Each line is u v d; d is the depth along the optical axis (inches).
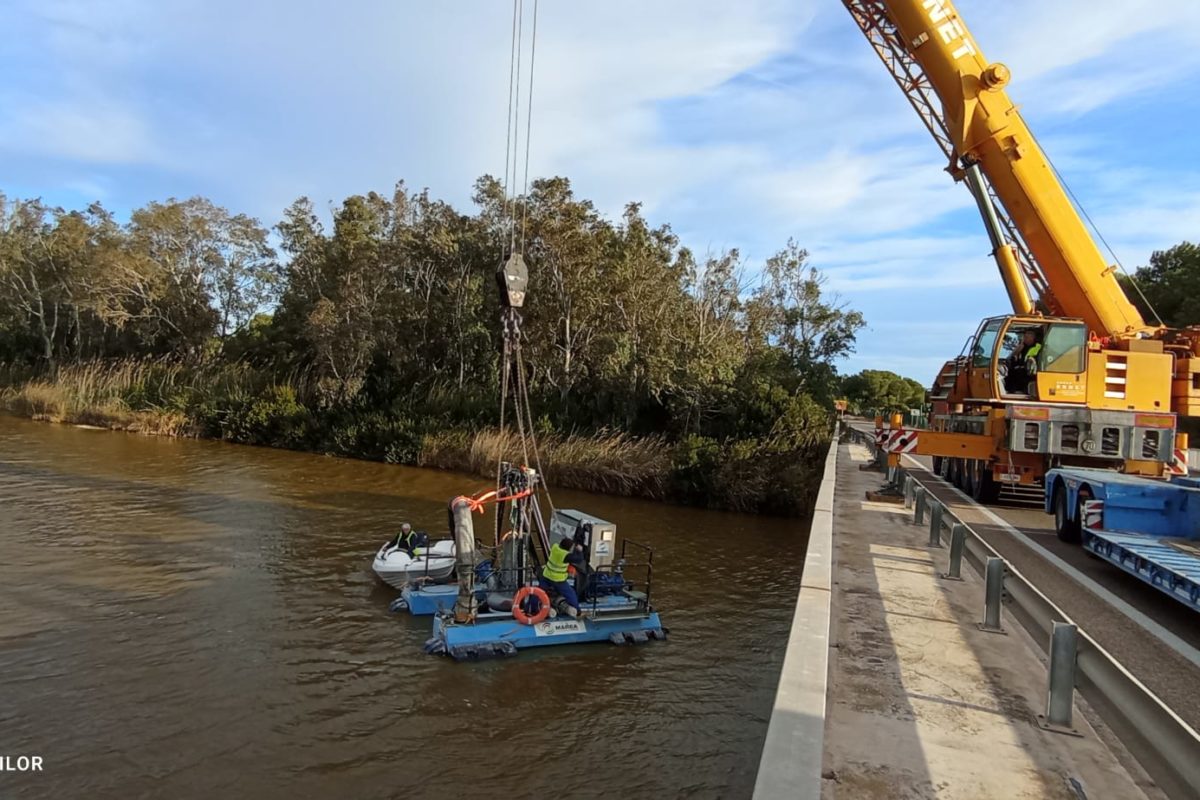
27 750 360.5
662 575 726.5
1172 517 374.3
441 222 1779.0
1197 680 230.2
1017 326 584.4
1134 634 275.1
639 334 1443.2
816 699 179.5
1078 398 562.9
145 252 2213.3
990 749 183.8
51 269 2198.6
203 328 2305.6
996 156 615.2
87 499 920.9
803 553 833.5
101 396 1835.6
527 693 448.5
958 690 219.3
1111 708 162.4
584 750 387.9
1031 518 539.2
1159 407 559.8
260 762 359.9
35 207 2465.6
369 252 1727.4
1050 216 609.3
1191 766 123.4
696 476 1113.4
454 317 1679.4
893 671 232.5
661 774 369.7
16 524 778.8
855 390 3339.1
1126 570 334.6
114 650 478.3
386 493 1068.5
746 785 363.9
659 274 1483.8
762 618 603.8
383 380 1675.7
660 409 1408.7
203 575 639.1
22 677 435.2
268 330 2169.0
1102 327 609.9
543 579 538.3
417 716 413.4
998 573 272.2
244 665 465.7
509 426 1362.0
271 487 1076.5
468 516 507.2
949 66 615.5
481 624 501.0
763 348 1577.3
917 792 162.9
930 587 329.4
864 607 297.4
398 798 337.4
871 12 647.1
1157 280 1784.0
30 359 2420.0
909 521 493.0
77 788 332.2
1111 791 165.8
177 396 1770.4
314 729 393.1
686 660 511.2
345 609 570.3
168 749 367.2
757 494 1061.8
